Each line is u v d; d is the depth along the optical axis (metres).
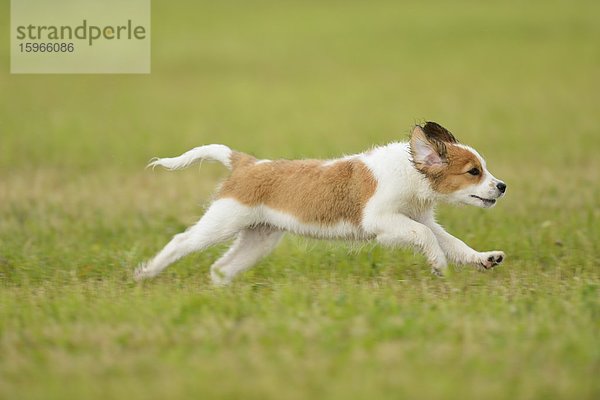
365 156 14.07
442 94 39.84
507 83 41.88
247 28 60.22
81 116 35.34
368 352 10.24
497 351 10.23
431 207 14.29
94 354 10.48
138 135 31.33
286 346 10.50
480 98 38.47
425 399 9.10
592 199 20.09
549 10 62.44
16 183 23.45
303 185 13.98
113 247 16.62
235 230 14.16
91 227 18.34
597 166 24.75
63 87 42.31
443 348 10.33
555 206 19.53
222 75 45.84
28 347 10.82
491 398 9.10
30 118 34.50
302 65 48.50
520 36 54.56
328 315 11.66
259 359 10.12
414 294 12.87
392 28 59.03
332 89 41.91
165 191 22.66
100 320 11.70
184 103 38.81
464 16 61.62
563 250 15.73
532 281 13.70
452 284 13.44
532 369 9.76
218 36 57.19
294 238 15.44
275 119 35.00
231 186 14.18
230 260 14.70
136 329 11.21
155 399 9.25
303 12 66.38
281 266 15.10
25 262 15.31
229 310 11.95
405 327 10.91
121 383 9.62
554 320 11.34
